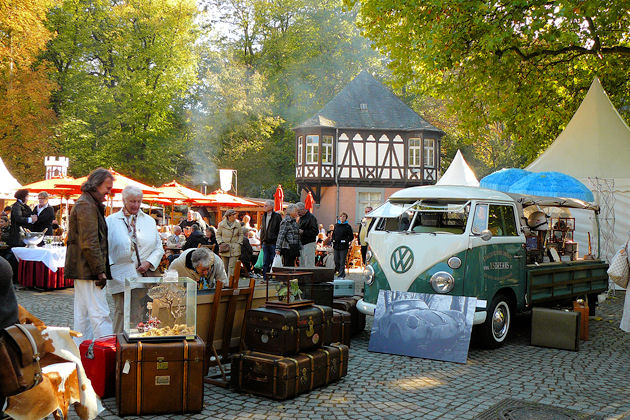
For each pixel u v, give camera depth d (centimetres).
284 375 581
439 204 898
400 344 822
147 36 4134
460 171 2234
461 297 819
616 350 883
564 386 670
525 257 946
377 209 941
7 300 383
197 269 659
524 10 1380
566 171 1588
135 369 523
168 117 4553
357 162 4031
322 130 4003
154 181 4344
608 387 670
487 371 733
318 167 4012
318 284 864
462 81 1581
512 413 560
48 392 426
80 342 621
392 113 4153
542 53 1600
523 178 1127
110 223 671
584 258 1190
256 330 618
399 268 876
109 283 669
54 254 1369
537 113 1800
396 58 1722
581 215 1603
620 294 1596
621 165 1569
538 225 1061
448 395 621
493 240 878
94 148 4141
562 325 877
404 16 1562
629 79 1919
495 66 1488
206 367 628
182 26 4216
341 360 665
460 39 1430
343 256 1712
